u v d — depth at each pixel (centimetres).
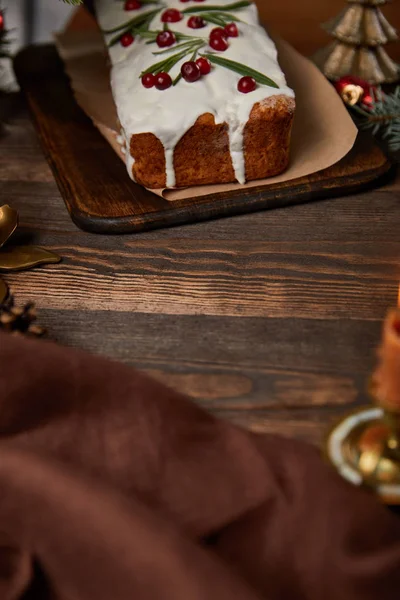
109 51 84
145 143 74
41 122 85
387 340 54
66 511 56
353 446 59
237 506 57
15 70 93
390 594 54
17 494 56
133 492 58
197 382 63
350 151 79
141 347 65
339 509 55
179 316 67
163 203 75
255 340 65
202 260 71
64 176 79
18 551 57
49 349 60
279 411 61
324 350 64
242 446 58
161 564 54
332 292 68
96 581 56
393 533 55
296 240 73
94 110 85
